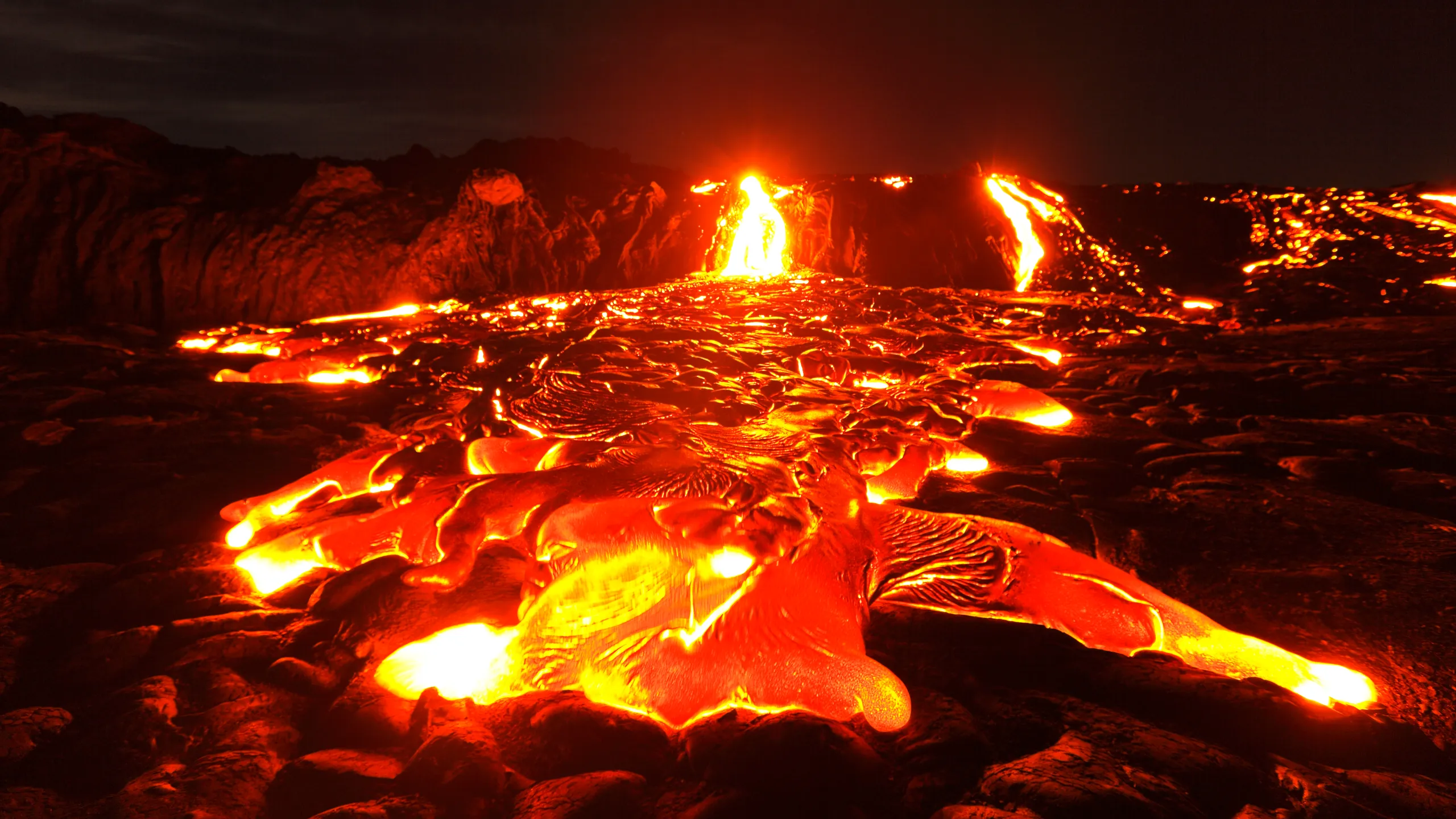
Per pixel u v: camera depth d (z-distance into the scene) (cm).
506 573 480
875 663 356
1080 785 295
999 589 420
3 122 1302
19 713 358
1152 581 489
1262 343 1208
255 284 1344
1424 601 454
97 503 595
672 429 538
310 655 405
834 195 1645
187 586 464
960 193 1686
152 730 344
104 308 1309
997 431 753
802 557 386
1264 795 310
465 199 1401
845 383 884
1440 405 863
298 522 558
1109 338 1211
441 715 352
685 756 328
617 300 1302
